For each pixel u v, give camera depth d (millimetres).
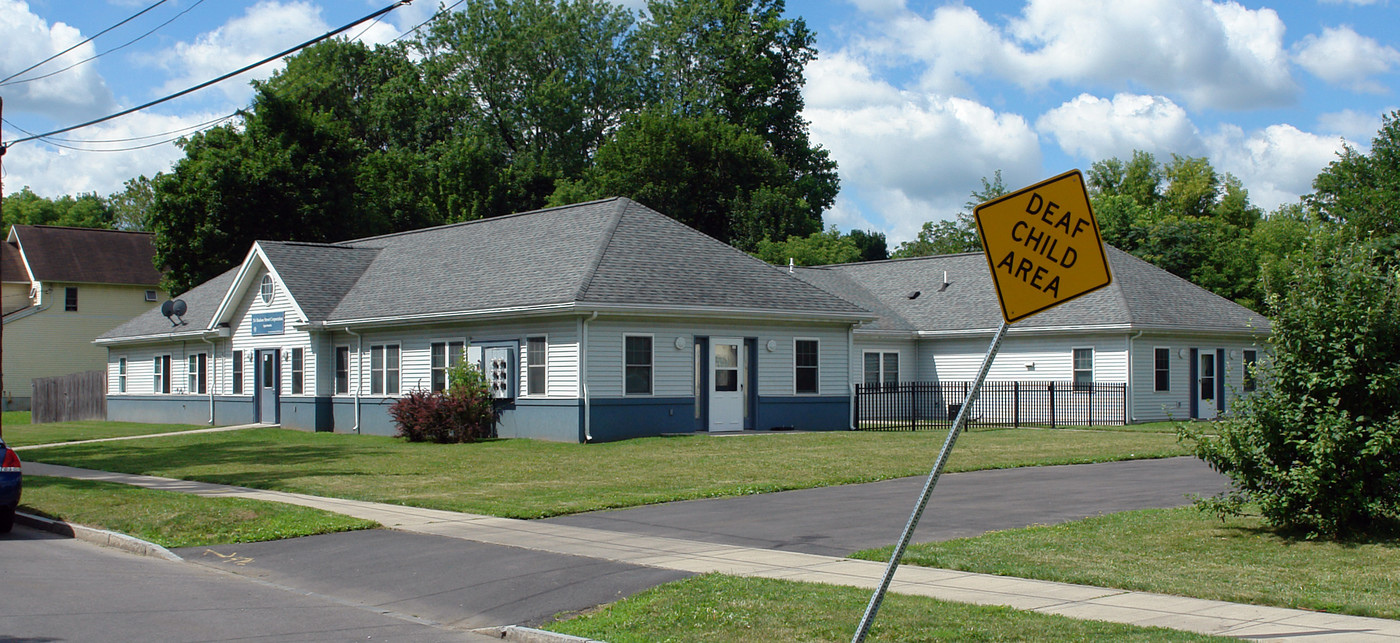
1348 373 11445
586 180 66812
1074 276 6598
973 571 10469
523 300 27031
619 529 13711
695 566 11078
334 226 54969
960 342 39219
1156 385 35250
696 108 71438
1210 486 16984
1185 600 9078
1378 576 9875
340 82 71125
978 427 32188
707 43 71562
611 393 26328
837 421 30547
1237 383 37625
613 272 27234
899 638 7879
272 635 8891
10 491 14945
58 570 11977
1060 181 6668
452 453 24328
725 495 16703
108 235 62656
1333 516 11523
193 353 40844
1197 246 52188
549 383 26766
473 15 70812
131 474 21312
